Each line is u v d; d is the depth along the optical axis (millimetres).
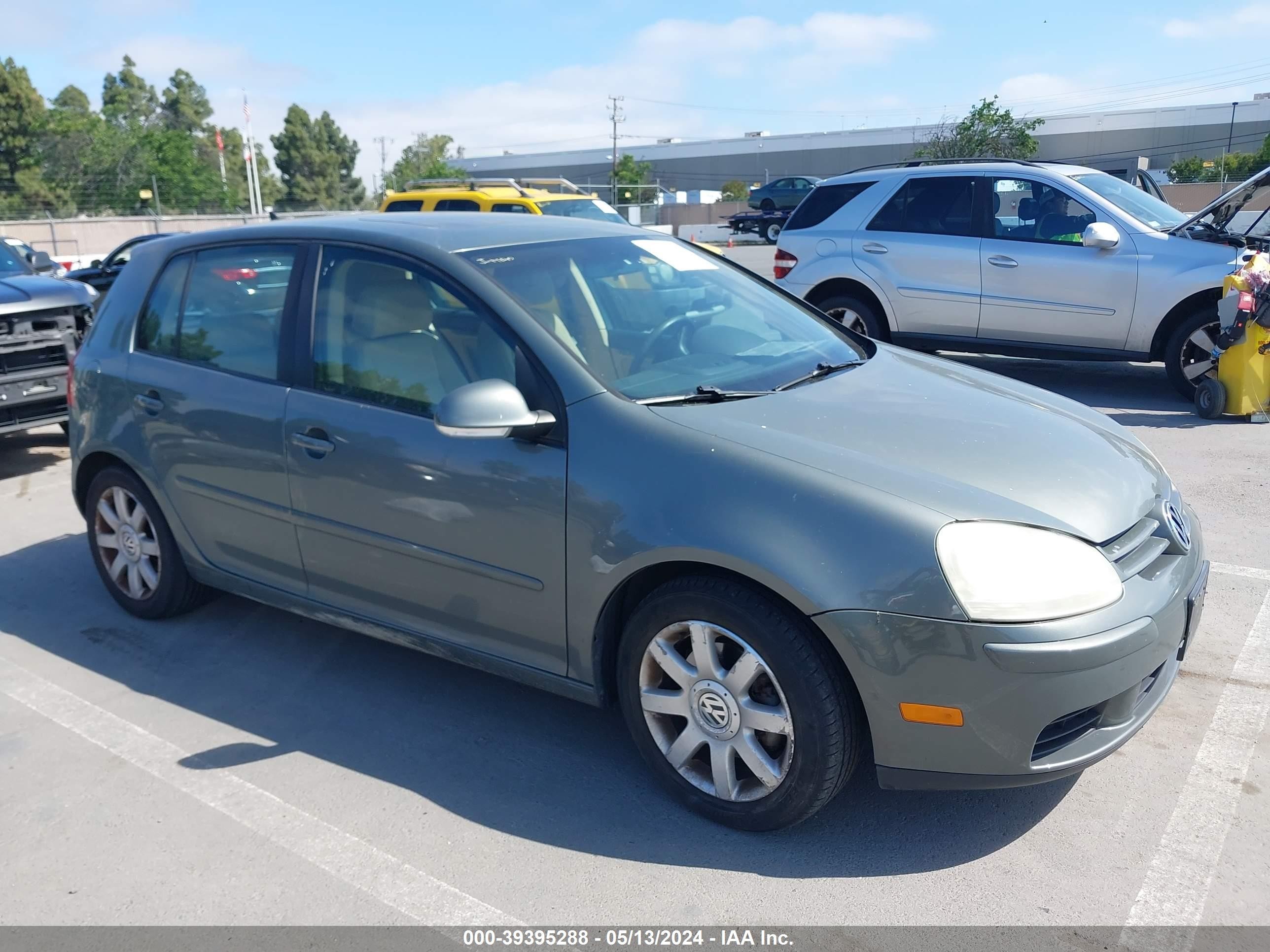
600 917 2662
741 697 2867
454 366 3373
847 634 2633
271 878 2871
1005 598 2582
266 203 106688
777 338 3881
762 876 2793
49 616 4746
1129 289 7844
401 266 3582
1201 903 2631
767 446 2887
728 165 78000
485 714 3742
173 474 4180
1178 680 3740
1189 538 3156
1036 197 8312
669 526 2848
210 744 3594
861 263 8984
